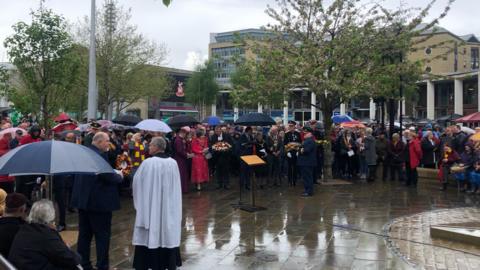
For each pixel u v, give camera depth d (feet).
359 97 55.42
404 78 55.31
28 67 46.98
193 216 34.42
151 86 116.26
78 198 20.99
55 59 47.16
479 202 40.42
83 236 21.71
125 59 104.12
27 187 32.42
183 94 213.87
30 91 48.26
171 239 19.51
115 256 24.26
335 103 53.01
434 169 53.72
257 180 53.83
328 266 22.20
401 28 53.16
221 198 42.80
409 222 32.14
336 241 26.86
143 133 43.83
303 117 200.44
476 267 21.95
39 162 17.28
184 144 45.29
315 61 50.01
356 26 52.16
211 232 29.32
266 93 51.26
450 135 52.65
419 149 49.16
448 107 190.29
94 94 55.77
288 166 50.70
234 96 52.75
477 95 172.24
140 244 19.65
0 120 42.29
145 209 19.45
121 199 42.80
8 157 17.78
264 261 23.08
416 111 204.03
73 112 99.66
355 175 58.03
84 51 97.25
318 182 52.42
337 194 44.75
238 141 46.26
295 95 54.19
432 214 35.04
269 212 35.78
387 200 41.32
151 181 19.54
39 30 45.93
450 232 27.12
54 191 29.89
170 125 47.57
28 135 33.22
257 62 53.06
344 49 49.88
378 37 51.67
